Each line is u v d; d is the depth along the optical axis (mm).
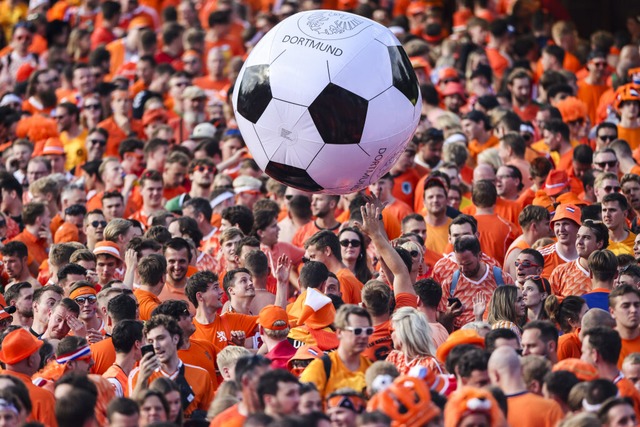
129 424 24938
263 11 75938
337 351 28625
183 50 68625
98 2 76938
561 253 37750
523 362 26828
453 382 27484
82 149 55594
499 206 43219
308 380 27922
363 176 30594
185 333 31672
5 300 36219
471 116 50875
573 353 30516
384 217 42875
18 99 59750
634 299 30141
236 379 25797
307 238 41188
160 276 35656
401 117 30219
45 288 34344
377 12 69938
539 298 33250
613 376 27797
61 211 47750
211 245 42562
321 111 29625
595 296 33594
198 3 79125
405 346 28891
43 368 30281
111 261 38250
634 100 49625
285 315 31141
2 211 46188
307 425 22328
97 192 49688
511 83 55250
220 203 45094
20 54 70125
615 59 62219
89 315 33562
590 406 24844
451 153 47875
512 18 68188
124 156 51281
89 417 25656
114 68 69062
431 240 41906
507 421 24609
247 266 36406
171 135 53781
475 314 35188
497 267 36531
